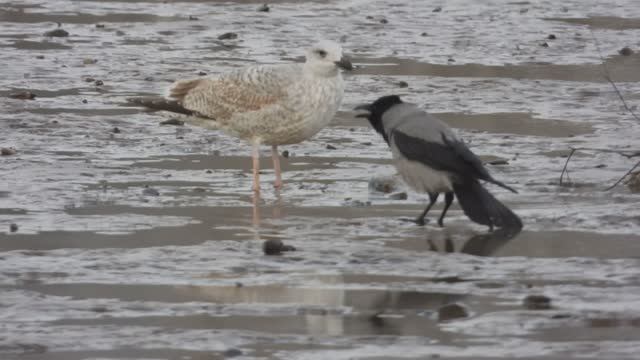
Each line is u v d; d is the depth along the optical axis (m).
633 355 9.99
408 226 14.53
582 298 11.53
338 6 34.34
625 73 25.52
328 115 16.45
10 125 19.89
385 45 28.59
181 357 10.03
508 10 33.91
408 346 10.23
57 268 12.58
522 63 26.61
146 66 25.61
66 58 26.28
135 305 11.38
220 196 16.05
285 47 28.14
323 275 12.38
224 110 16.64
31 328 10.75
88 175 16.94
